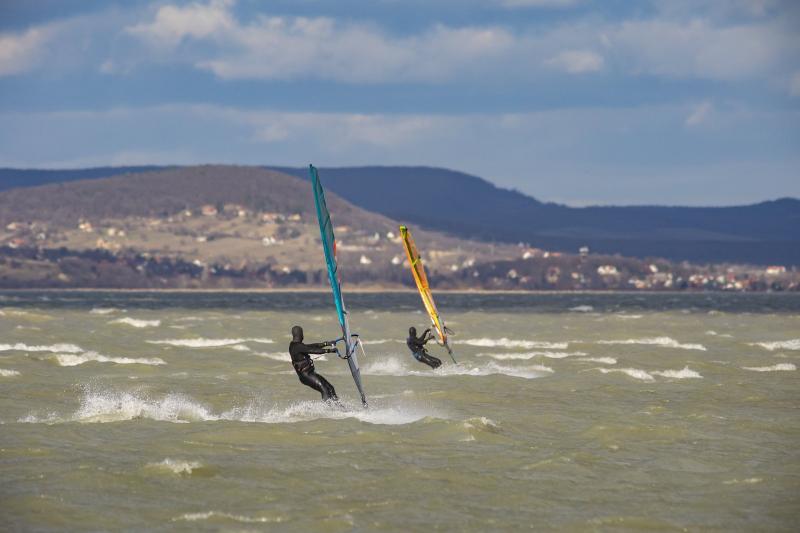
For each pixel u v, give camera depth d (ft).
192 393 253.85
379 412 220.84
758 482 154.10
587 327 645.51
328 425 199.00
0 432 185.37
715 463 168.04
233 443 178.40
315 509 135.54
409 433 190.49
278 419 208.44
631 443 184.65
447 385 279.08
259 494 143.02
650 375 306.35
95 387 260.62
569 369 328.70
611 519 132.46
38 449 169.58
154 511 133.49
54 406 224.74
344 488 147.02
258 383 277.64
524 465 164.14
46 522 127.85
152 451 170.30
